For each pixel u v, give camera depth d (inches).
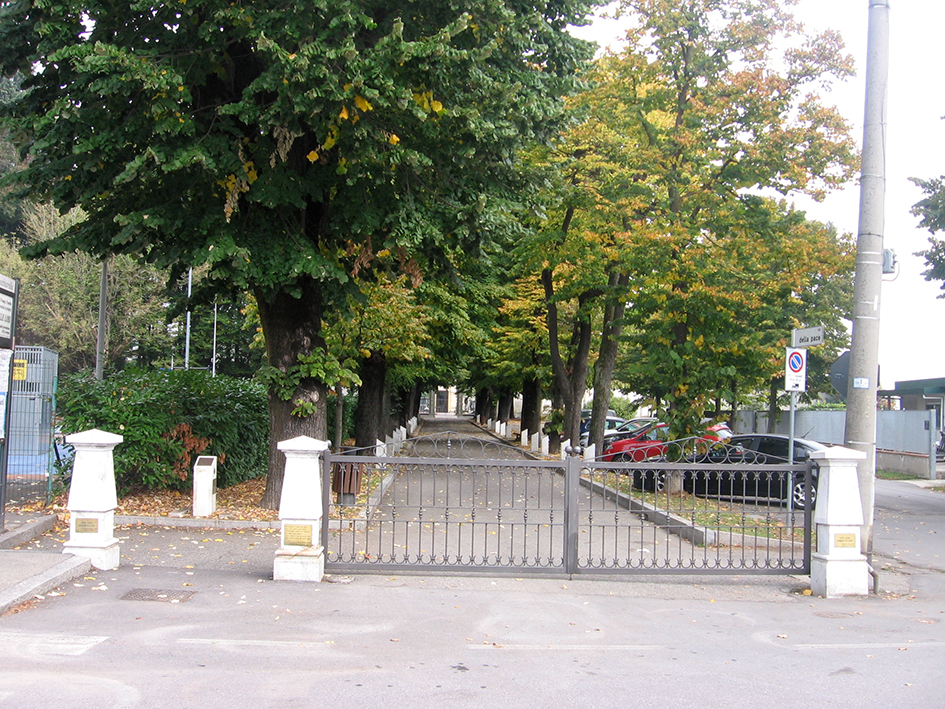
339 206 493.7
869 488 408.8
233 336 1935.3
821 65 722.8
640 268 720.3
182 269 526.6
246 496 608.1
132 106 436.5
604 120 797.2
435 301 921.5
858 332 415.8
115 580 339.3
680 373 708.0
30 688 202.5
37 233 1400.1
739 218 737.0
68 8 430.6
